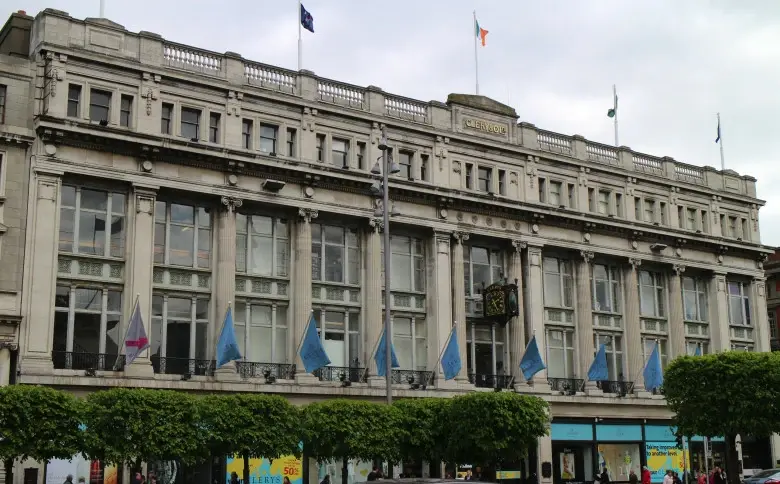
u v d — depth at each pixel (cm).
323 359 4131
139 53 4125
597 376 5131
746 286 6475
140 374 3856
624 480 5378
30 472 3528
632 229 5694
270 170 4366
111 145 3959
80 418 2995
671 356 5859
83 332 3862
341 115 4669
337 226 4684
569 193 5569
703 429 4469
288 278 4447
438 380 4731
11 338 3634
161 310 4081
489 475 4547
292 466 4212
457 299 4894
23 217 3756
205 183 4194
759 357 4362
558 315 5391
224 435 3250
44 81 3884
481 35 5509
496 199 5072
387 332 3531
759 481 4153
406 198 4809
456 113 5112
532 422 3803
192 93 4244
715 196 6338
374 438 3506
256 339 4331
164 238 4147
